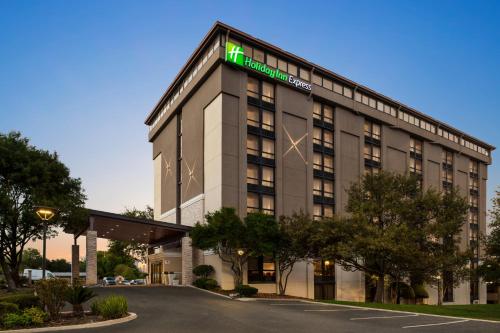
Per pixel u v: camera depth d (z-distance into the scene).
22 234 32.47
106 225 40.81
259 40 42.31
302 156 44.94
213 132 41.34
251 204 40.41
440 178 63.97
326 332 14.22
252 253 33.56
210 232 33.09
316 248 33.69
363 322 17.16
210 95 42.31
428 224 32.28
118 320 15.85
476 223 72.25
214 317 17.55
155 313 18.70
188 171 47.53
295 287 40.94
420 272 33.03
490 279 29.19
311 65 46.62
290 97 45.00
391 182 33.97
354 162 50.44
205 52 43.62
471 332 14.87
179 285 38.56
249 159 41.03
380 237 29.09
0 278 52.12
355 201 34.28
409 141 59.12
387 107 56.03
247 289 30.28
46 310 16.45
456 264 33.56
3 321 14.10
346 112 50.47
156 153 61.75
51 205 30.30
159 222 38.81
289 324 15.98
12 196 30.69
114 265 78.50
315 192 45.91
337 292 44.66
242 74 41.62
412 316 19.89
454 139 68.50
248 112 41.88
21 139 33.25
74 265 40.16
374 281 43.41
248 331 14.11
